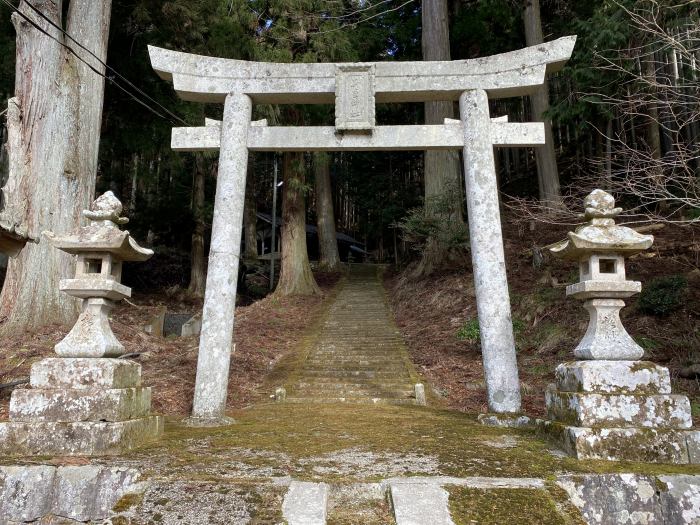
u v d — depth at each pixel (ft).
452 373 26.23
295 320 42.01
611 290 11.79
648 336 22.70
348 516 8.27
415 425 15.34
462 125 18.26
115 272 13.02
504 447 11.89
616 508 8.98
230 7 38.04
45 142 26.63
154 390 21.38
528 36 43.55
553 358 25.08
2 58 37.35
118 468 9.48
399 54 59.06
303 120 43.68
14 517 9.13
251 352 31.58
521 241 44.98
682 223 21.34
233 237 17.40
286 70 18.48
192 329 36.04
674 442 10.39
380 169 81.61
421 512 7.99
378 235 84.94
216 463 10.19
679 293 23.85
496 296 16.81
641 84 27.17
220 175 17.85
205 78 18.52
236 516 8.01
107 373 11.35
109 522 8.23
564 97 38.58
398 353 30.68
